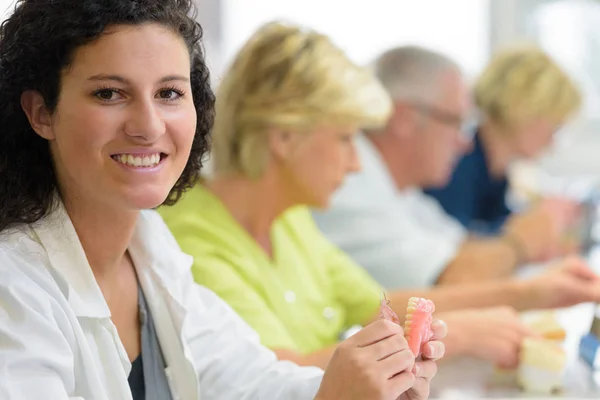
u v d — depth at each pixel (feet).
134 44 3.35
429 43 13.10
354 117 5.60
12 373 3.18
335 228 7.78
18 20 3.44
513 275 8.96
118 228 3.81
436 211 9.88
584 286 6.61
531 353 5.06
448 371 5.39
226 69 5.71
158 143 3.45
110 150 3.40
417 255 7.84
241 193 5.63
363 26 12.90
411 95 8.26
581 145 13.61
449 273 8.13
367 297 6.66
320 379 4.23
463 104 8.48
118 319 4.00
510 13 13.32
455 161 10.28
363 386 3.64
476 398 4.92
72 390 3.44
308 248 6.38
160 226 4.33
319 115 5.51
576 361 5.61
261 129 5.54
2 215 3.55
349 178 7.83
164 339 4.09
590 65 13.46
